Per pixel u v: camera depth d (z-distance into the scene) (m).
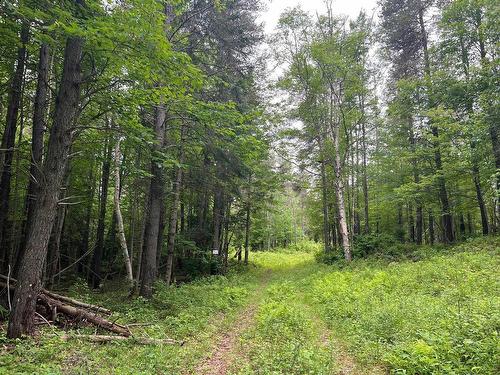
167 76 8.02
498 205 19.48
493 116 16.47
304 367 6.45
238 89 18.23
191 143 15.60
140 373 5.85
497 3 16.69
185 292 14.23
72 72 8.18
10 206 18.39
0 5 7.11
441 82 19.94
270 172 26.77
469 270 12.76
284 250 54.25
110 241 26.33
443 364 5.77
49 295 9.93
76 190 22.22
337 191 23.08
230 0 16.48
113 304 12.23
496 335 6.13
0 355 6.38
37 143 11.22
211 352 7.84
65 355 6.74
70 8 7.50
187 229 25.56
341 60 21.11
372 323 8.74
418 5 23.17
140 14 6.88
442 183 21.30
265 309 11.84
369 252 23.42
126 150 19.06
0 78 13.59
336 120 23.75
